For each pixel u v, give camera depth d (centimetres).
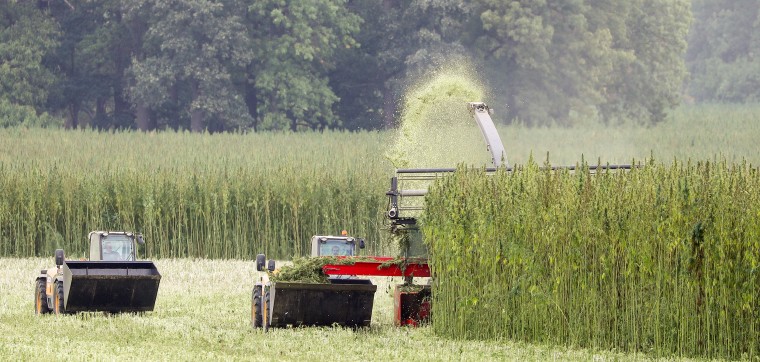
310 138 18138
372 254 10906
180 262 9600
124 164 13175
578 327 5031
